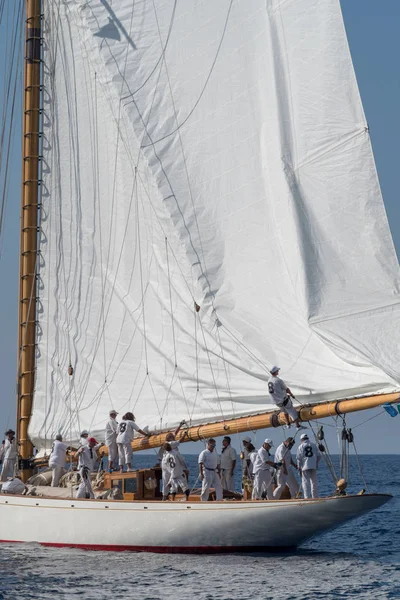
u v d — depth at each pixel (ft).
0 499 343.67
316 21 327.06
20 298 375.86
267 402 320.09
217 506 306.96
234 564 298.97
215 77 347.36
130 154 358.43
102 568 294.05
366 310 307.58
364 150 315.37
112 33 365.20
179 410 339.77
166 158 352.28
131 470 335.06
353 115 318.24
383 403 287.28
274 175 329.72
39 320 371.76
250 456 321.52
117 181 361.71
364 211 312.91
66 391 364.38
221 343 333.21
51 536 330.13
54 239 371.56
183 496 325.83
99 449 351.46
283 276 324.39
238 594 261.03
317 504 295.89
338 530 426.51
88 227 366.22
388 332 302.25
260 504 302.86
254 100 337.72
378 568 298.97
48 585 272.92
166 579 278.67
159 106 356.59
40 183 374.63
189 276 343.26
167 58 357.20
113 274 360.07
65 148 371.97
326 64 323.98
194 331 340.18
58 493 340.39
